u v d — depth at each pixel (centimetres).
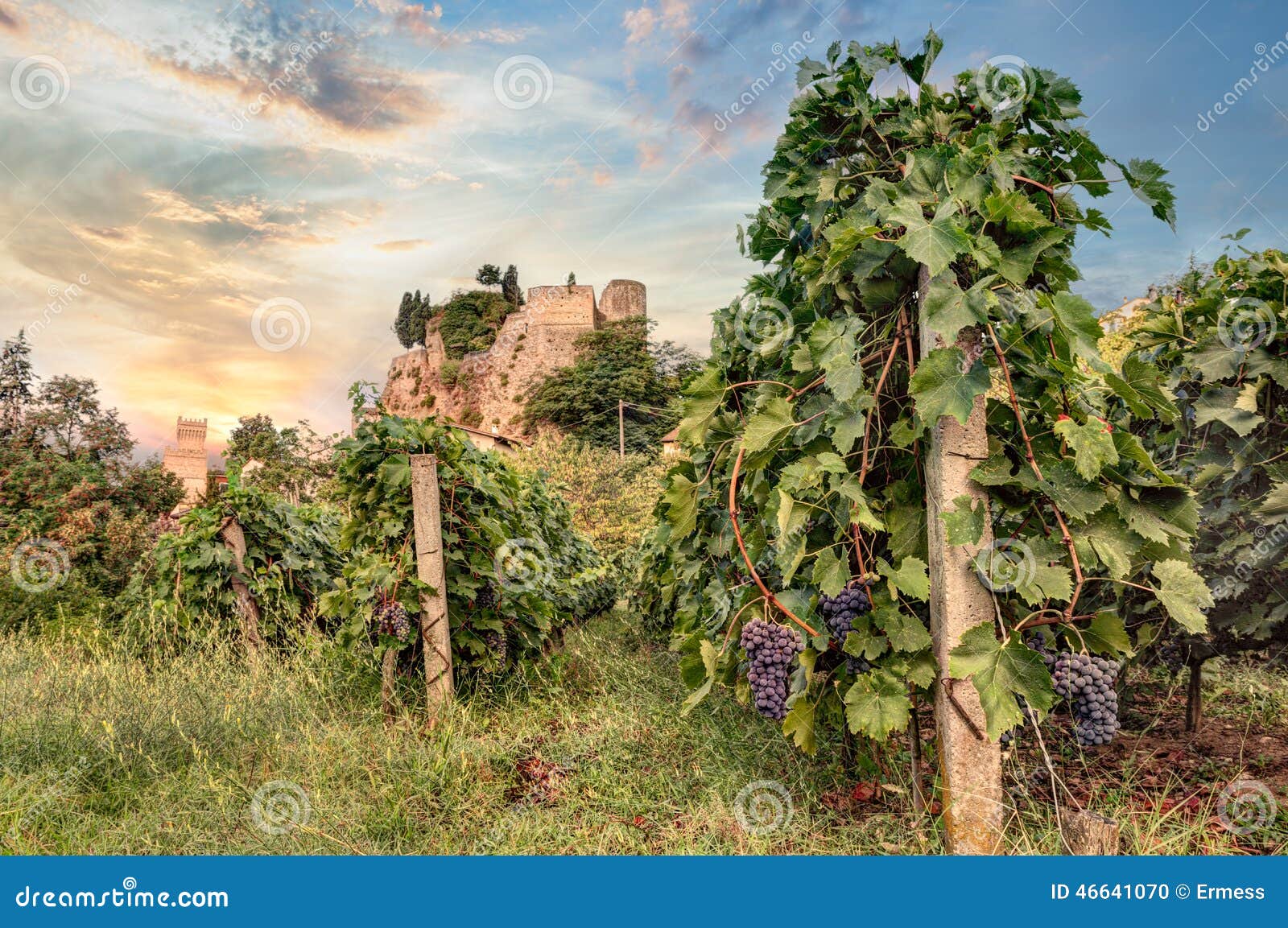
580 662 591
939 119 282
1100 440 231
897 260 265
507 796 348
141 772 356
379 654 480
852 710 254
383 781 337
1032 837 260
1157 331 409
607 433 4897
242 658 517
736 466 279
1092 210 264
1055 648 253
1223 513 366
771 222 333
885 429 279
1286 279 356
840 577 260
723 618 361
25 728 381
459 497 507
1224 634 361
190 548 623
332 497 521
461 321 7181
